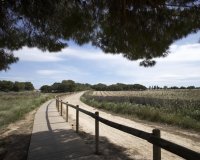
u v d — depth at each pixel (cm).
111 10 729
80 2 714
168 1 770
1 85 10869
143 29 796
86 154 746
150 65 1081
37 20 655
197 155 302
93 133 1187
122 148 884
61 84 13188
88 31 842
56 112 2209
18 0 605
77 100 4941
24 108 2384
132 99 2930
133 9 743
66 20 742
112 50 967
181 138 1085
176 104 1902
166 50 986
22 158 791
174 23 806
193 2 785
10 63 950
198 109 1650
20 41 831
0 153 870
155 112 1731
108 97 3725
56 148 818
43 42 818
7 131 1348
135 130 497
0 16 625
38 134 1085
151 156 786
